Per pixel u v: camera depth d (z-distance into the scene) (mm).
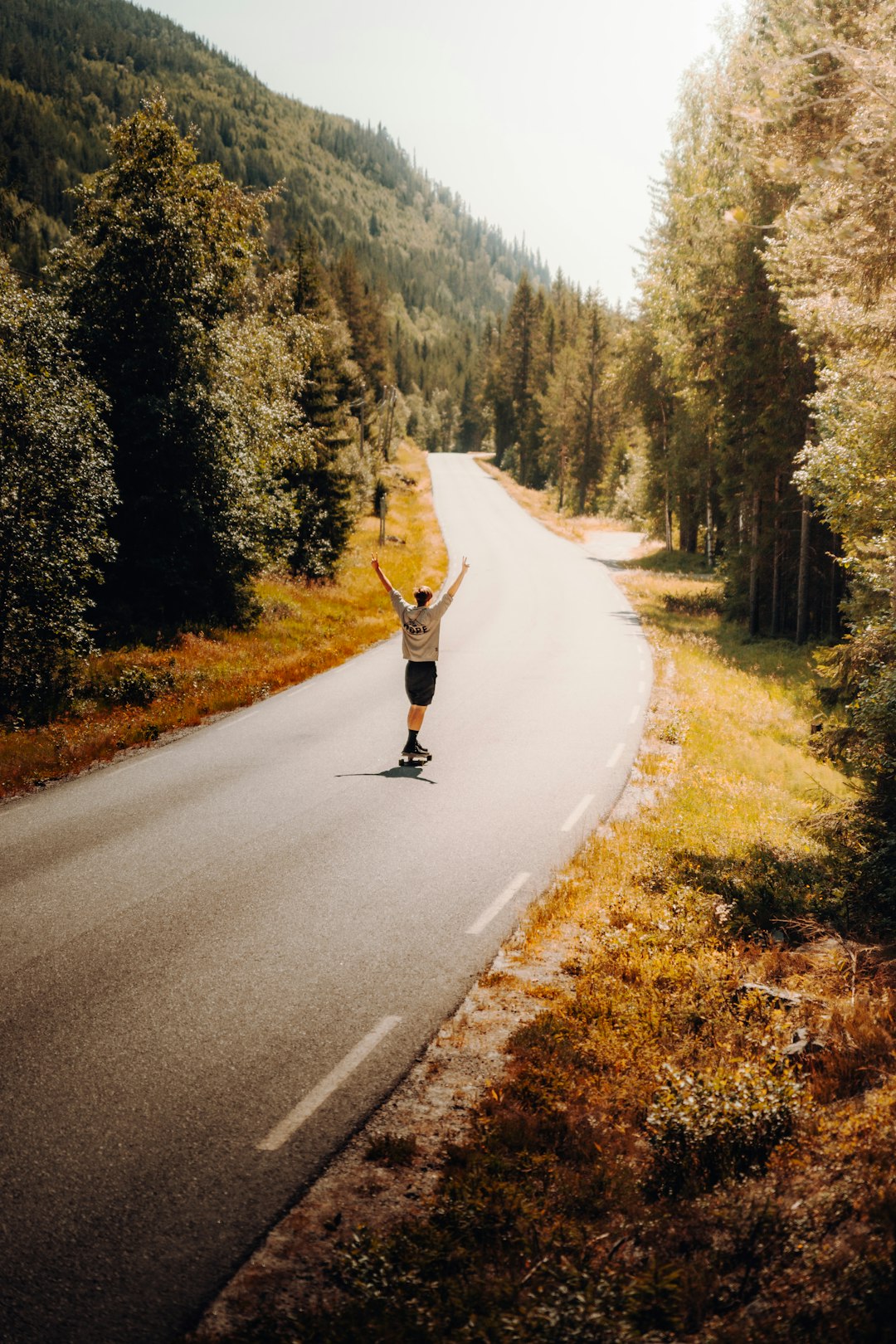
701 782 10969
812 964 6207
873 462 12500
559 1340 2670
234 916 6742
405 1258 3232
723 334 24906
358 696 15773
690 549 47125
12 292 14297
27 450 13258
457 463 117438
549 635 23250
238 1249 3469
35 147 167125
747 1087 4145
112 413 18094
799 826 9383
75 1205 3691
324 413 30016
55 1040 4969
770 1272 2977
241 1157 4043
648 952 6145
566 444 76750
